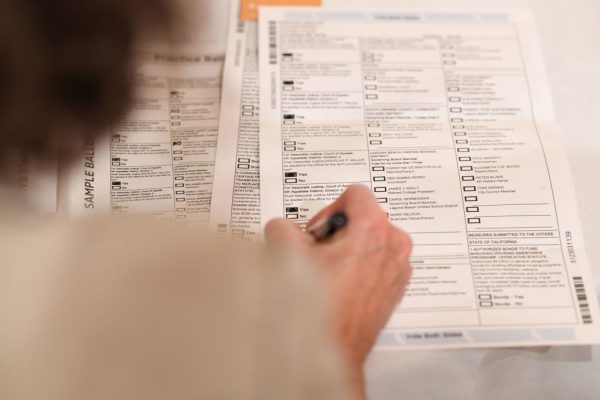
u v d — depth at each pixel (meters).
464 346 1.12
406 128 1.18
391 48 1.21
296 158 1.17
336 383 0.99
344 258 1.08
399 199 1.16
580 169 1.18
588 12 1.24
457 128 1.18
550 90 1.20
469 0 1.24
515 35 1.22
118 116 0.94
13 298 0.96
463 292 1.13
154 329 0.97
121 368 0.96
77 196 1.15
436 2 1.24
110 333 0.97
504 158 1.17
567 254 1.14
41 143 0.89
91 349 0.96
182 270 0.98
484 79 1.20
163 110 1.19
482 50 1.21
